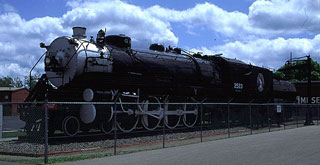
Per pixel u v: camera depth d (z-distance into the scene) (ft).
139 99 55.31
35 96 48.32
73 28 51.80
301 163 28.94
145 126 55.26
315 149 38.32
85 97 46.80
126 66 52.85
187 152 36.63
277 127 78.43
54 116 43.78
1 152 35.76
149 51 60.59
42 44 50.19
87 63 47.73
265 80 90.58
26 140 42.32
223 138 52.44
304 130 69.46
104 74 49.32
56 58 47.85
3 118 47.65
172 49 70.69
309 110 90.58
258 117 75.00
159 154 35.22
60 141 43.21
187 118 64.49
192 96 65.98
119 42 55.67
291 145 42.42
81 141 43.52
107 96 49.01
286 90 119.34
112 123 50.01
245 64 82.64
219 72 75.82
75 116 46.88
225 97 75.77
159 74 58.59
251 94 82.79
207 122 68.08
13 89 185.68
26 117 43.01
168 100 61.41
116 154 35.29
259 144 43.83
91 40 51.39
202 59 74.79
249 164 28.63
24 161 30.60
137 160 31.35
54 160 30.89
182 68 64.54
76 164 29.30
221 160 30.86
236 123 70.33
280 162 29.53
